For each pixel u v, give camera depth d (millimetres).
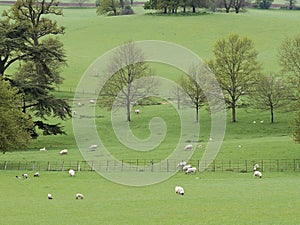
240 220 88562
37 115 195375
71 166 159625
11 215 94750
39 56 191250
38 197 115938
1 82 166375
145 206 102188
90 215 94125
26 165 161875
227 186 128375
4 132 159625
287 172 153375
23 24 193625
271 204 102375
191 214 93812
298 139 167750
